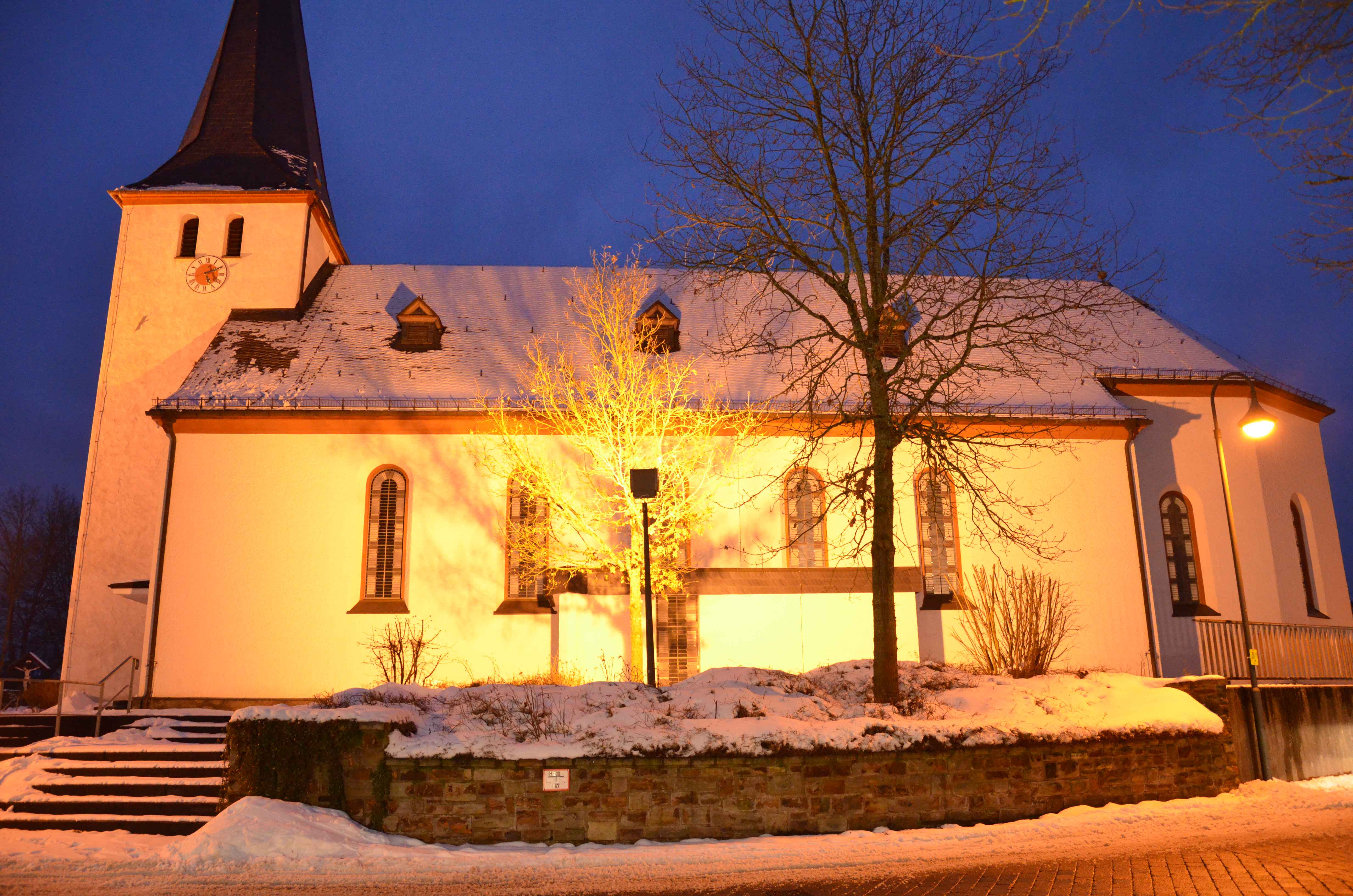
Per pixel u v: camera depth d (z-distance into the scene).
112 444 24.14
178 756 14.66
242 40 29.05
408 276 27.34
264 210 25.88
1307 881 8.19
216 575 21.06
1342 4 6.95
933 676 15.32
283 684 20.66
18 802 13.11
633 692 13.25
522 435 21.55
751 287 23.67
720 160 14.52
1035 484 22.92
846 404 22.34
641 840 11.05
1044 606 19.28
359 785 11.34
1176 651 23.19
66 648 22.91
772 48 14.39
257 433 21.81
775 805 11.30
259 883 9.27
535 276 27.69
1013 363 18.77
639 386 20.11
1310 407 26.56
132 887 9.19
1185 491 24.41
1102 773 12.61
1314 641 21.48
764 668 16.48
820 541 22.44
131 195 25.61
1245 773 15.02
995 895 8.05
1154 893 7.92
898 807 11.54
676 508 19.03
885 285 14.26
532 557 20.19
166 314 25.14
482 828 11.09
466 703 12.96
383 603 21.23
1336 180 8.15
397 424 21.97
